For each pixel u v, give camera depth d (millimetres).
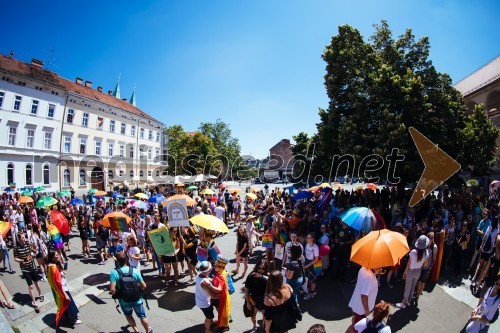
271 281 4242
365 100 15922
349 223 7234
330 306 6875
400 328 5844
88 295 7828
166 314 6738
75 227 16750
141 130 44938
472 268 9023
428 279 8141
